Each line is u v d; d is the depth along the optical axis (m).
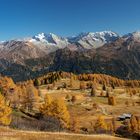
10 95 160.38
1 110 94.81
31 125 69.94
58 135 48.84
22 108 152.62
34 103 175.00
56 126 74.81
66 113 117.69
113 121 173.88
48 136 46.78
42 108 120.19
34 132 50.84
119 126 173.38
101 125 137.38
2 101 96.94
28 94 166.00
